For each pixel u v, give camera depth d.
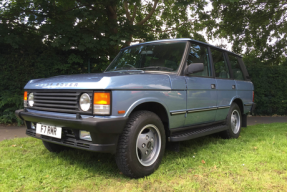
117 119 2.40
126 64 3.92
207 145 4.26
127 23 7.68
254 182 2.56
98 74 3.02
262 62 11.48
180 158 3.45
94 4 7.39
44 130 2.91
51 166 3.06
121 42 7.30
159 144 2.98
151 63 3.69
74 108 2.58
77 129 2.55
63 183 2.56
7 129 5.86
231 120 4.85
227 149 3.95
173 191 2.38
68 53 7.26
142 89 2.73
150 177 2.69
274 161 3.26
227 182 2.58
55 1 6.85
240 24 10.66
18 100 6.27
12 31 6.39
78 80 2.68
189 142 4.44
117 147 2.56
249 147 4.04
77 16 6.92
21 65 6.54
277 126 6.57
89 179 2.69
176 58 3.60
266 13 10.49
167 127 3.22
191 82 3.56
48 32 6.50
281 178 2.69
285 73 9.51
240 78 5.39
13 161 3.26
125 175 2.74
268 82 9.66
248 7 10.31
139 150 2.75
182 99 3.38
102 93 2.39
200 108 3.78
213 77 4.23
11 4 6.43
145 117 2.76
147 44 4.05
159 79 3.03
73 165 3.11
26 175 2.74
